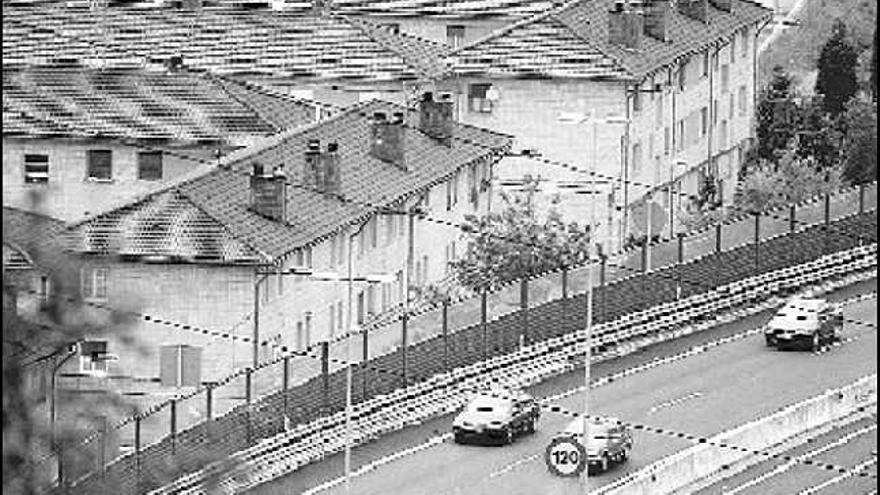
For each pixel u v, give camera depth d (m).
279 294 158.62
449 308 156.88
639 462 143.75
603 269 167.50
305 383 142.00
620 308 167.62
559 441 131.75
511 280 173.38
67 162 181.38
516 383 157.50
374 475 139.88
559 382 159.75
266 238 157.88
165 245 154.62
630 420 152.75
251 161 167.38
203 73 191.00
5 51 196.00
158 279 154.62
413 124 188.00
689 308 173.00
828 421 153.12
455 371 154.38
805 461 146.62
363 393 147.00
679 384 160.88
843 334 174.38
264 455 135.25
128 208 156.88
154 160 182.00
